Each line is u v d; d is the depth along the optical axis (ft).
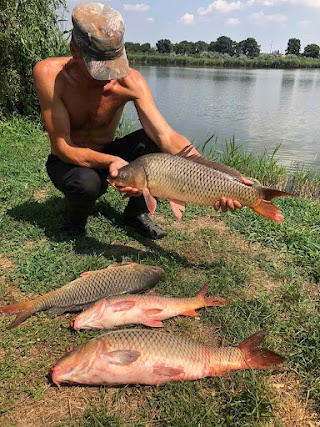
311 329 3.32
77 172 4.09
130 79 4.05
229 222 5.15
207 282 3.92
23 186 5.92
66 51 10.29
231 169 3.60
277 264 4.33
